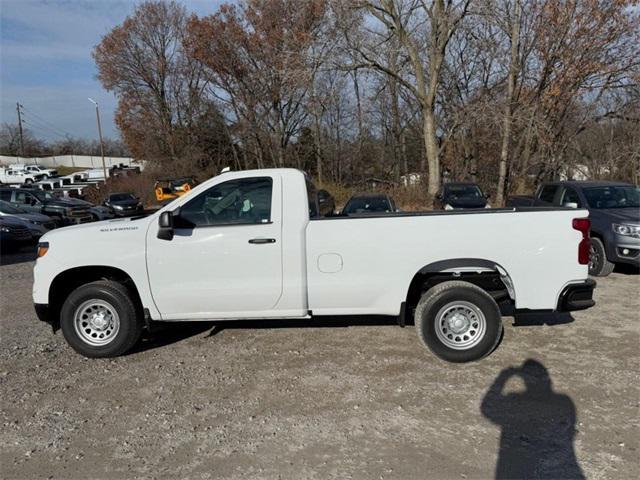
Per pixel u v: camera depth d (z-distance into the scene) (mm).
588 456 2852
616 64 19125
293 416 3449
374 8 19906
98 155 91062
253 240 4406
